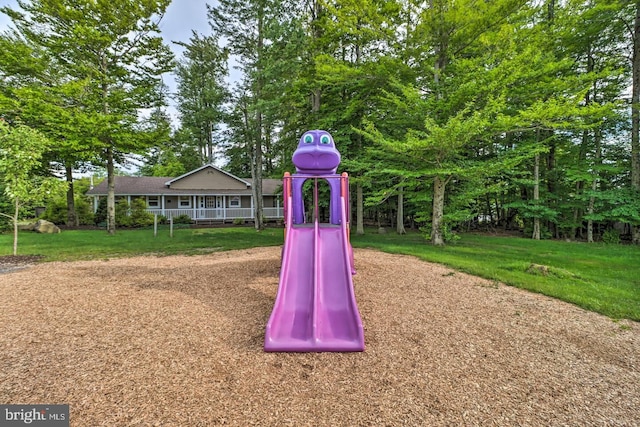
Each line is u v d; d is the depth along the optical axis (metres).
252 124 16.94
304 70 13.16
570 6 11.62
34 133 8.11
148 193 22.09
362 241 11.79
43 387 2.39
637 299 4.72
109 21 13.50
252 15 15.40
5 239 11.88
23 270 6.41
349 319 3.54
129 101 14.59
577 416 2.20
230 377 2.61
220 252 9.13
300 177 5.12
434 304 4.44
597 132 13.75
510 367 2.84
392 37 10.73
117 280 5.53
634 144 12.49
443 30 9.88
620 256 8.89
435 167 9.76
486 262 7.44
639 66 12.17
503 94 8.56
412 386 2.52
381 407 2.24
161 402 2.25
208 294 4.76
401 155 9.91
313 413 2.17
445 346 3.22
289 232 4.75
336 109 13.12
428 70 10.84
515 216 19.25
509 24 9.91
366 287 5.15
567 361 2.97
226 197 24.98
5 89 13.31
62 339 3.22
